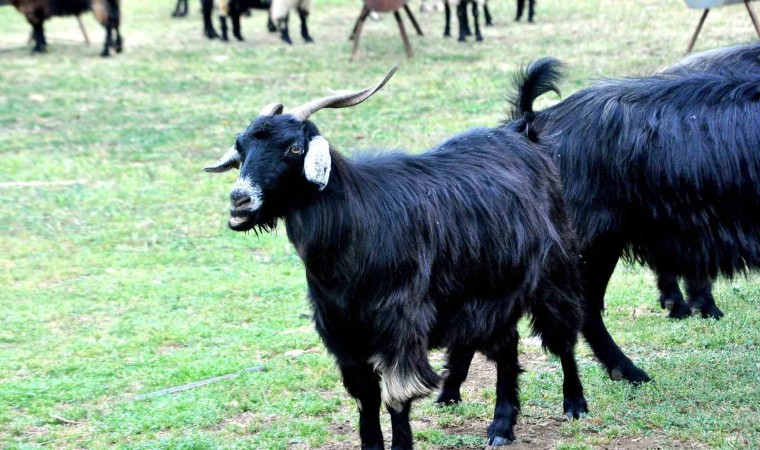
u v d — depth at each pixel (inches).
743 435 291.4
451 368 323.0
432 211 263.4
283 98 808.3
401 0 927.7
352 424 316.2
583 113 327.0
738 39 887.7
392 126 717.3
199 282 469.4
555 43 962.7
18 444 305.7
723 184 305.7
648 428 301.0
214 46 1067.9
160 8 1405.0
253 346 388.2
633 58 848.3
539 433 302.7
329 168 240.8
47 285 467.8
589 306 334.0
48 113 804.0
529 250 279.6
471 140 291.4
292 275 480.1
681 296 399.2
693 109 313.3
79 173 651.5
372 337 258.2
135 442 304.5
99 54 1049.5
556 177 301.6
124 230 547.8
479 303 275.0
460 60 917.8
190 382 353.7
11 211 578.6
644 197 314.3
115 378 358.9
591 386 335.6
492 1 1282.0
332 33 1125.1
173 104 821.2
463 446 296.2
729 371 340.5
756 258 310.7
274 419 320.5
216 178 638.5
